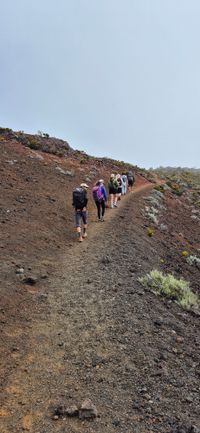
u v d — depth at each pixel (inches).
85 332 282.8
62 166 1161.4
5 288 329.7
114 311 316.5
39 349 257.1
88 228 629.0
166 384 234.8
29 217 577.0
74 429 190.2
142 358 257.0
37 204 666.2
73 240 546.9
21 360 242.1
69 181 989.2
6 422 190.2
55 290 357.1
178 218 1120.8
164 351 272.1
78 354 255.1
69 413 199.0
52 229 564.1
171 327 314.2
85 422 195.6
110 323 296.8
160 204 1167.6
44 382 224.2
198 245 879.7
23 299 323.6
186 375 249.1
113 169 1590.8
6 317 287.1
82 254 476.4
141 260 482.3
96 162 1578.5
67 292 352.8
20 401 206.4
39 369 235.8
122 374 237.9
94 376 233.3
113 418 200.5
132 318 308.3
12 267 379.2
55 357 250.2
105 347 264.8
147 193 1291.8
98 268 418.9
